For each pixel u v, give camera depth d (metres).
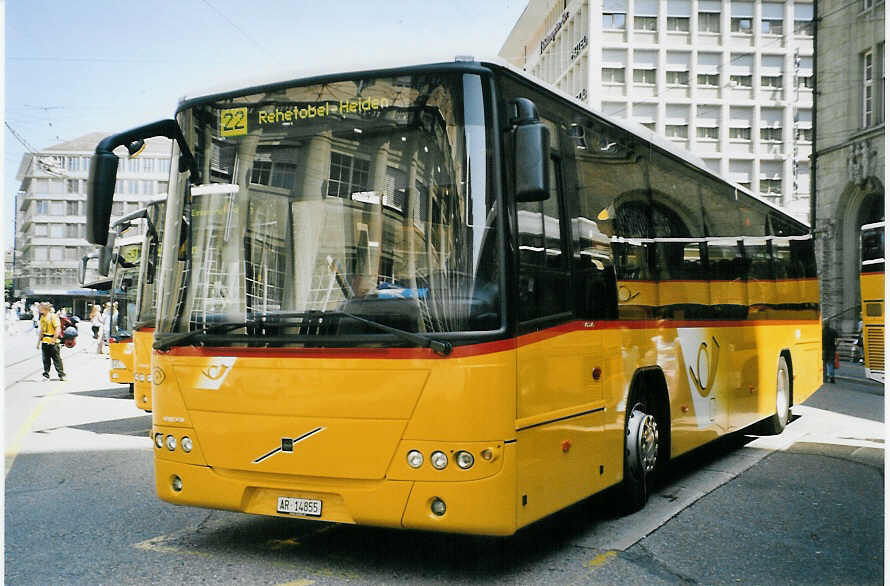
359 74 5.59
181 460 5.76
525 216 5.52
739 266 10.48
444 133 5.36
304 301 5.43
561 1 63.16
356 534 6.63
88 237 5.59
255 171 5.76
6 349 40.91
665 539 6.50
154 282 12.39
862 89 31.30
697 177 9.32
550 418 5.65
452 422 5.03
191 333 5.72
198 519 7.11
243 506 5.55
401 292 5.23
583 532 6.73
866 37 30.84
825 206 32.69
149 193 107.62
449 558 5.96
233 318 5.62
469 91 5.36
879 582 5.47
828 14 32.53
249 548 6.20
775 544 6.37
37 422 13.66
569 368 5.98
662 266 8.01
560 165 6.16
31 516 7.20
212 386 5.64
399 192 5.37
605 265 6.75
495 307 5.14
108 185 5.66
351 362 5.23
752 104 57.47
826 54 32.69
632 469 7.16
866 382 23.22
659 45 56.75
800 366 13.42
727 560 5.94
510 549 6.21
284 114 5.74
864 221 31.84
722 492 8.30
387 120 5.48
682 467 9.81
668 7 56.81
